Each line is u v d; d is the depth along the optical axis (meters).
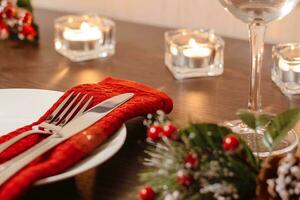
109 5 0.92
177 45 0.65
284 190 0.35
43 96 0.54
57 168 0.41
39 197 0.41
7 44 0.76
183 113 0.55
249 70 0.67
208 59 0.64
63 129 0.46
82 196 0.42
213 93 0.60
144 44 0.76
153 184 0.37
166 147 0.39
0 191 0.38
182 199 0.36
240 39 0.79
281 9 0.49
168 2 0.88
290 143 0.48
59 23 0.73
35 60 0.70
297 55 0.63
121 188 0.43
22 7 0.76
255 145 0.47
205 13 0.86
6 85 0.62
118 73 0.66
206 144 0.37
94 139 0.44
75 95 0.53
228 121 0.53
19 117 0.52
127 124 0.52
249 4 0.49
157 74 0.66
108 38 0.71
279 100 0.59
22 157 0.43
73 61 0.70
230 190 0.36
